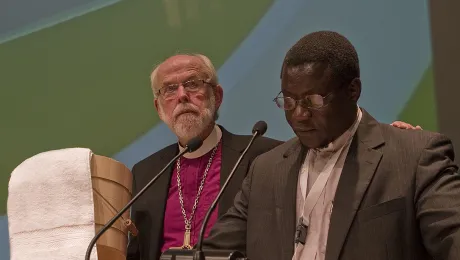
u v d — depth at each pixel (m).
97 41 7.47
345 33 6.68
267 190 4.33
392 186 3.87
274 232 4.15
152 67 7.28
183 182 6.26
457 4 6.29
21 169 5.14
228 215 4.55
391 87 6.44
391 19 6.52
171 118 6.25
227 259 3.48
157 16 7.33
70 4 7.59
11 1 7.72
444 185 3.76
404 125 4.81
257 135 4.14
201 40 7.17
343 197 3.92
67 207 4.94
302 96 3.85
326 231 3.97
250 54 6.98
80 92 7.43
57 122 7.45
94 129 7.34
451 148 4.02
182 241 5.99
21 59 7.63
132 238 6.15
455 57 6.24
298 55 3.95
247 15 7.05
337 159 4.11
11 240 5.01
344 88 3.93
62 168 5.01
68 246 4.83
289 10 6.91
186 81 6.27
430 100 6.29
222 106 6.97
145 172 6.36
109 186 5.13
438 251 3.64
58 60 7.54
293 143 4.48
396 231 3.77
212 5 7.18
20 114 7.54
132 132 7.23
